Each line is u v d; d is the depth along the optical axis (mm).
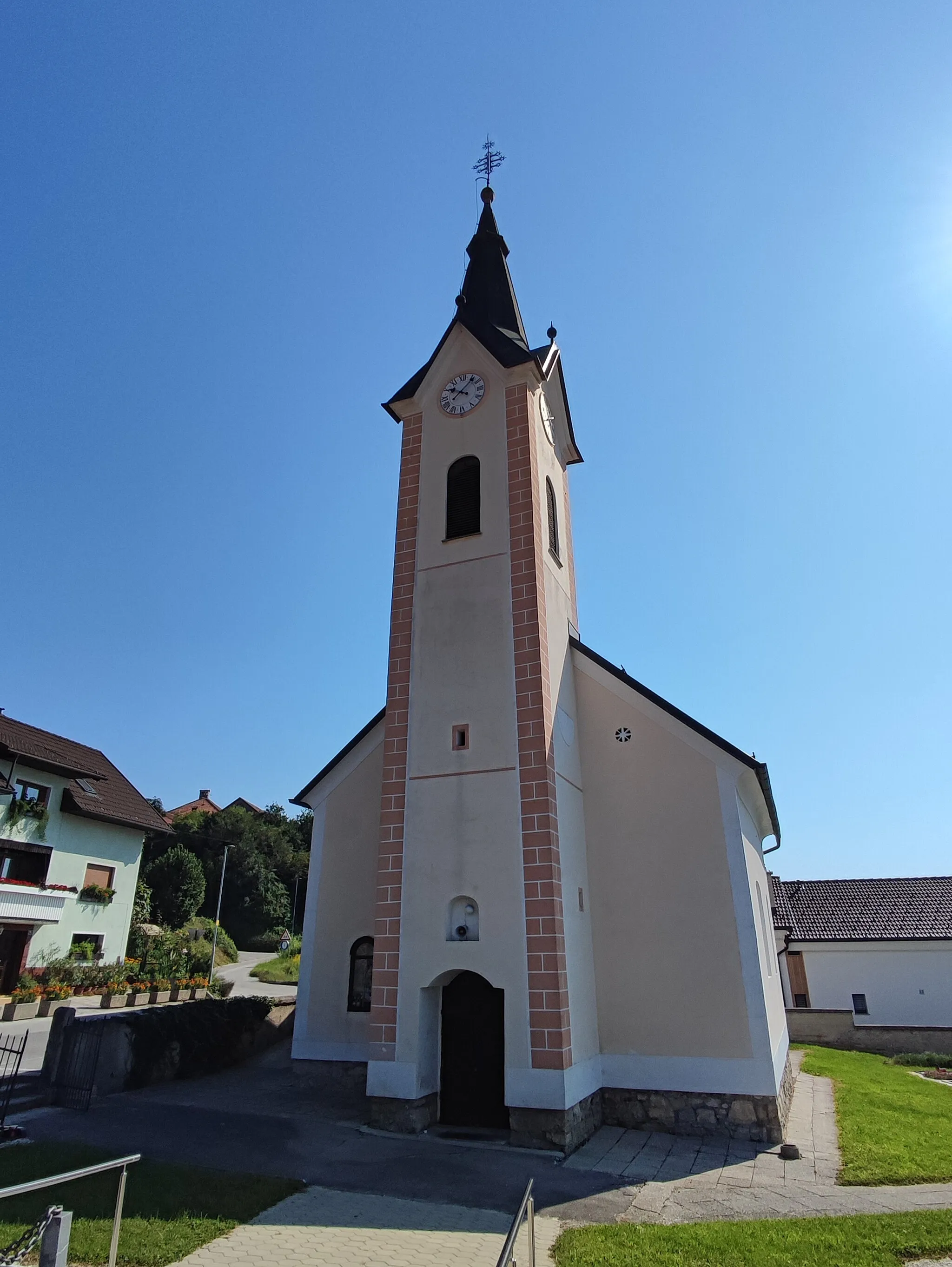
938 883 37781
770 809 19688
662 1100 13758
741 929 14312
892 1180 10461
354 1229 8516
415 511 17750
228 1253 7754
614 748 16391
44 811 34125
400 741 15547
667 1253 7887
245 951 63438
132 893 39500
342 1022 16578
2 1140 11398
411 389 18875
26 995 27312
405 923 14125
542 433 18656
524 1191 9766
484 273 21094
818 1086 18094
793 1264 7559
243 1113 13750
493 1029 13758
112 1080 14984
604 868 15609
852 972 33656
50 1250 5680
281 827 81562
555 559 18031
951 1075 21750
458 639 15953
